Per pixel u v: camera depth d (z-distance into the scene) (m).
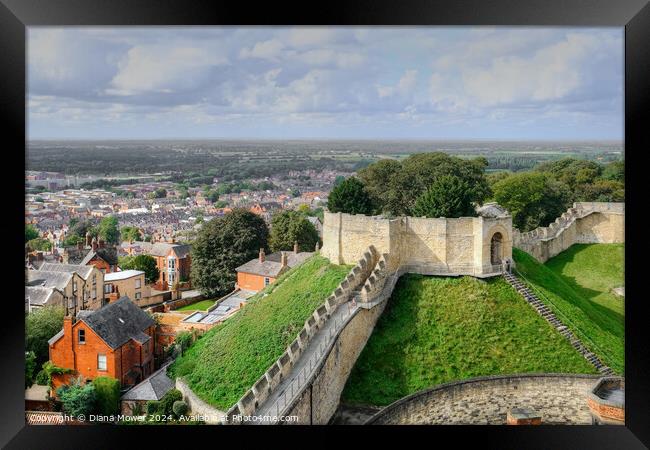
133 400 41.59
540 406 37.38
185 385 41.81
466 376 37.56
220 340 45.75
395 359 38.59
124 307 48.84
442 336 39.84
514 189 69.12
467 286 42.59
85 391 41.03
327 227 47.59
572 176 74.81
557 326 41.00
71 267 60.06
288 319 42.72
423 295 42.28
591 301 52.72
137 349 46.53
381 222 43.44
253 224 75.88
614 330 44.69
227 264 72.38
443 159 68.12
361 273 42.44
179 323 53.75
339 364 36.00
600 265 58.97
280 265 69.00
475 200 55.69
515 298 42.41
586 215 63.62
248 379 39.44
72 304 57.00
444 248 43.56
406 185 67.44
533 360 38.66
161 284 71.69
